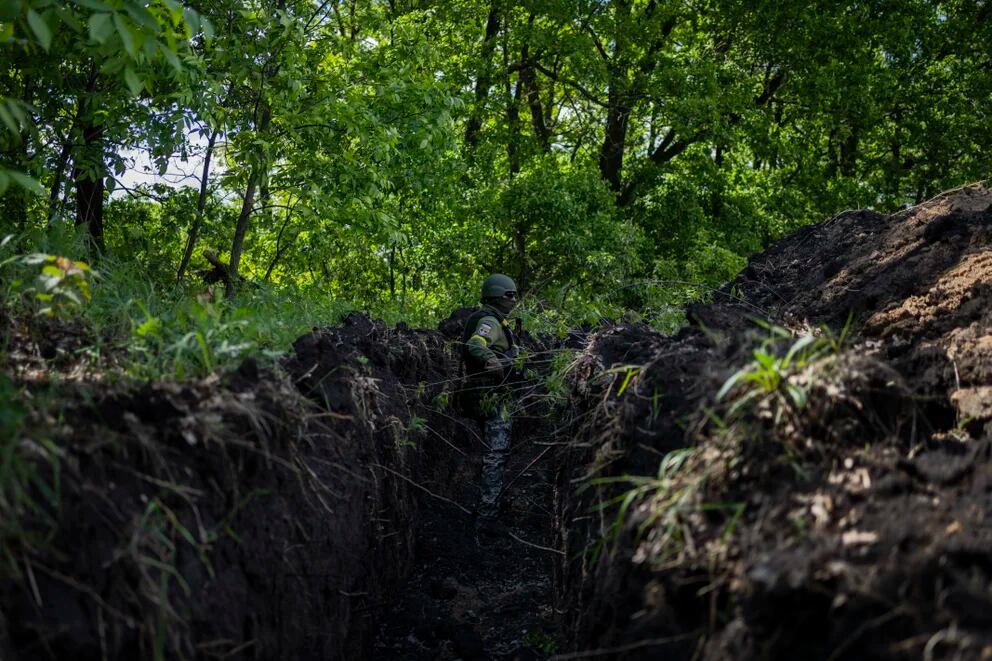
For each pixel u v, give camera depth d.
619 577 2.88
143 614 2.40
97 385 2.97
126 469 2.61
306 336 4.55
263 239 12.25
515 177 16.75
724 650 2.16
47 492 2.26
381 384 5.28
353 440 4.21
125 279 4.88
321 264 12.49
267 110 9.36
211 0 8.14
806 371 2.88
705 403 3.12
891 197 23.08
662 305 7.56
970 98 20.73
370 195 9.60
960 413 3.06
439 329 8.21
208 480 2.90
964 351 3.58
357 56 10.88
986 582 1.93
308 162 9.21
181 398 3.02
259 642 2.94
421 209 13.55
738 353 3.35
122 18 3.30
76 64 7.31
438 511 6.14
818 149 21.92
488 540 5.93
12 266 4.23
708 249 14.38
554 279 15.84
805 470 2.59
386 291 13.95
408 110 11.30
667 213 19.05
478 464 7.19
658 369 3.75
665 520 2.66
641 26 18.64
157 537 2.55
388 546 4.82
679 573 2.49
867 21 19.08
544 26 19.19
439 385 6.68
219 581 2.80
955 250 5.19
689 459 2.91
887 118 22.52
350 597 4.02
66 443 2.50
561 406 6.28
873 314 4.96
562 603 4.20
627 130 22.41
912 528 2.15
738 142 19.31
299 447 3.60
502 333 6.21
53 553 2.23
